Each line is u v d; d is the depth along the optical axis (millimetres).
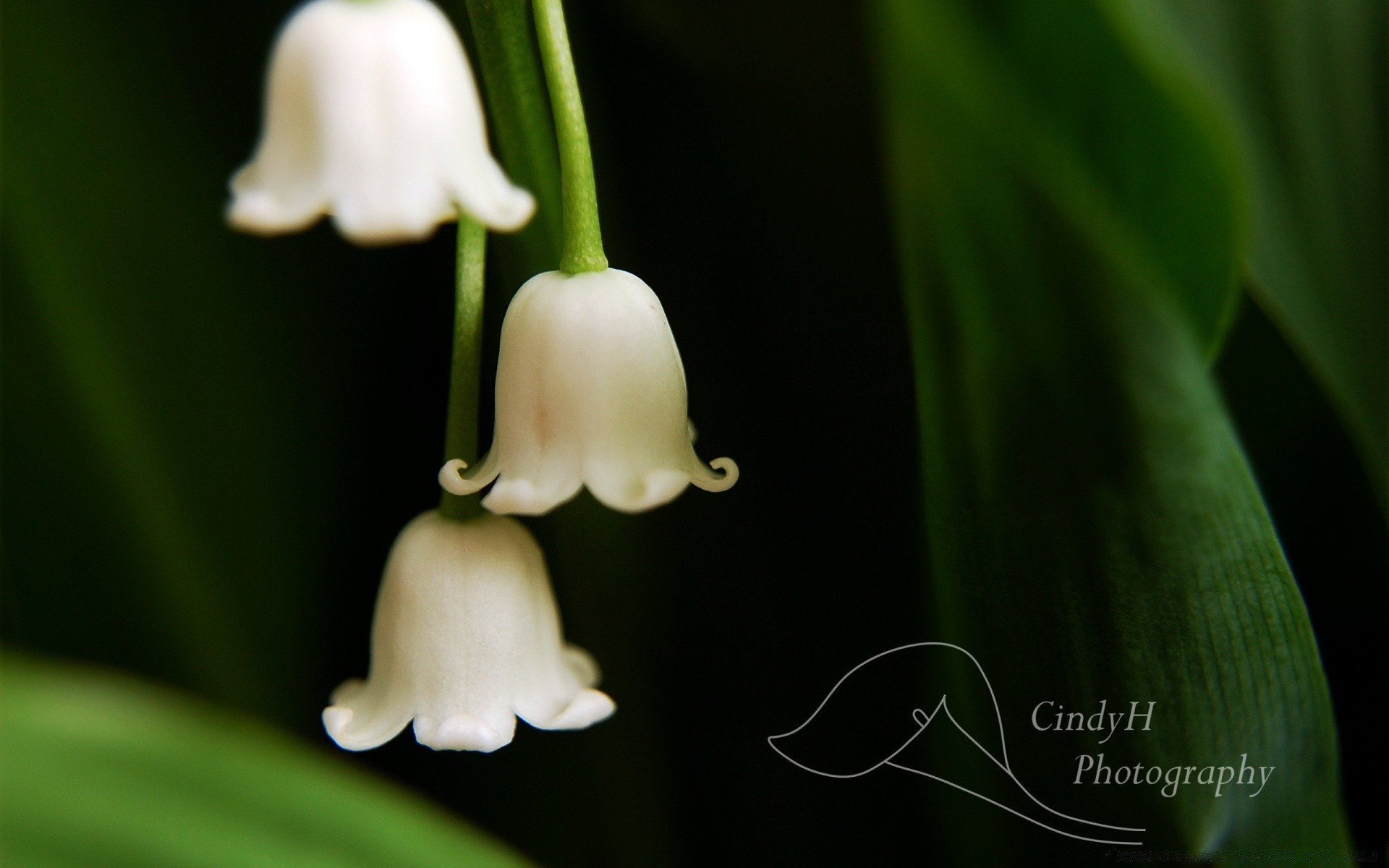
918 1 112
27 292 121
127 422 123
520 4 111
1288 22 117
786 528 126
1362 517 130
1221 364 131
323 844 101
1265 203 115
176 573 125
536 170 112
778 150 126
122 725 100
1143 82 112
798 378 126
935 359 114
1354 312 116
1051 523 115
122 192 123
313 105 102
